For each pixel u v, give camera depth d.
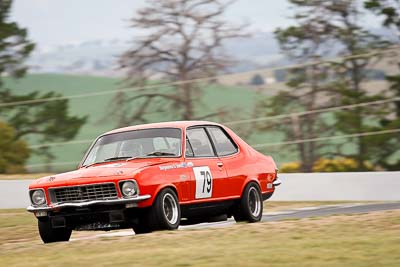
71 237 33.94
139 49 84.25
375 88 81.00
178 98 78.75
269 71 78.12
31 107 83.44
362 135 78.94
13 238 34.28
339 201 53.91
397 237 24.19
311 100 80.44
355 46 82.81
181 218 30.25
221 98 79.56
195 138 31.31
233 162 32.38
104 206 28.50
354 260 20.66
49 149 79.06
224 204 31.72
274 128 79.19
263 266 20.25
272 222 29.94
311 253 21.78
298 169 77.69
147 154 30.45
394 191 54.31
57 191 29.27
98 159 31.03
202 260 21.25
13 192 53.78
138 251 23.42
